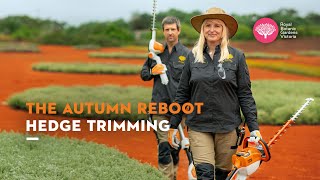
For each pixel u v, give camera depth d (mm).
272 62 28922
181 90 5133
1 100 14398
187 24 23953
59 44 46750
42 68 24609
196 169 4926
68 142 7508
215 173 5148
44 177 5527
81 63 27250
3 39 49250
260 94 15484
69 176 5645
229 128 4941
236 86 4938
